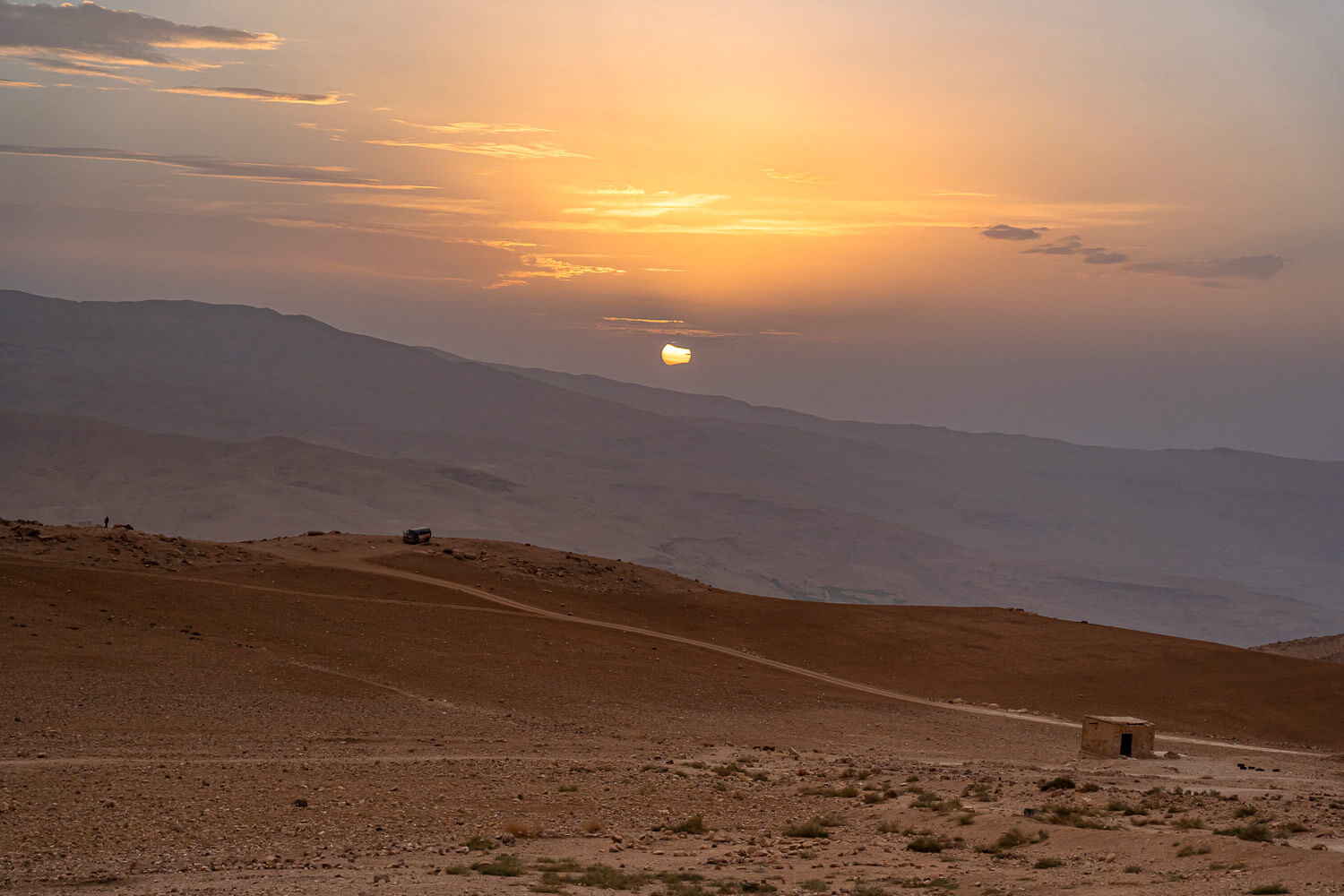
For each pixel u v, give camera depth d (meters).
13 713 43.56
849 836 29.94
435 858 25.19
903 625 98.12
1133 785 42.38
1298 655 116.69
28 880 21.95
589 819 31.48
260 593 78.94
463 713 54.53
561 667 70.50
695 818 31.23
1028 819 30.81
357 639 70.00
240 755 39.69
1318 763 56.78
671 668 74.56
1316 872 22.14
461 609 84.44
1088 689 80.00
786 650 88.19
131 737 41.31
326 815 30.06
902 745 57.28
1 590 67.00
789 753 50.84
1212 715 73.50
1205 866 23.69
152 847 25.66
